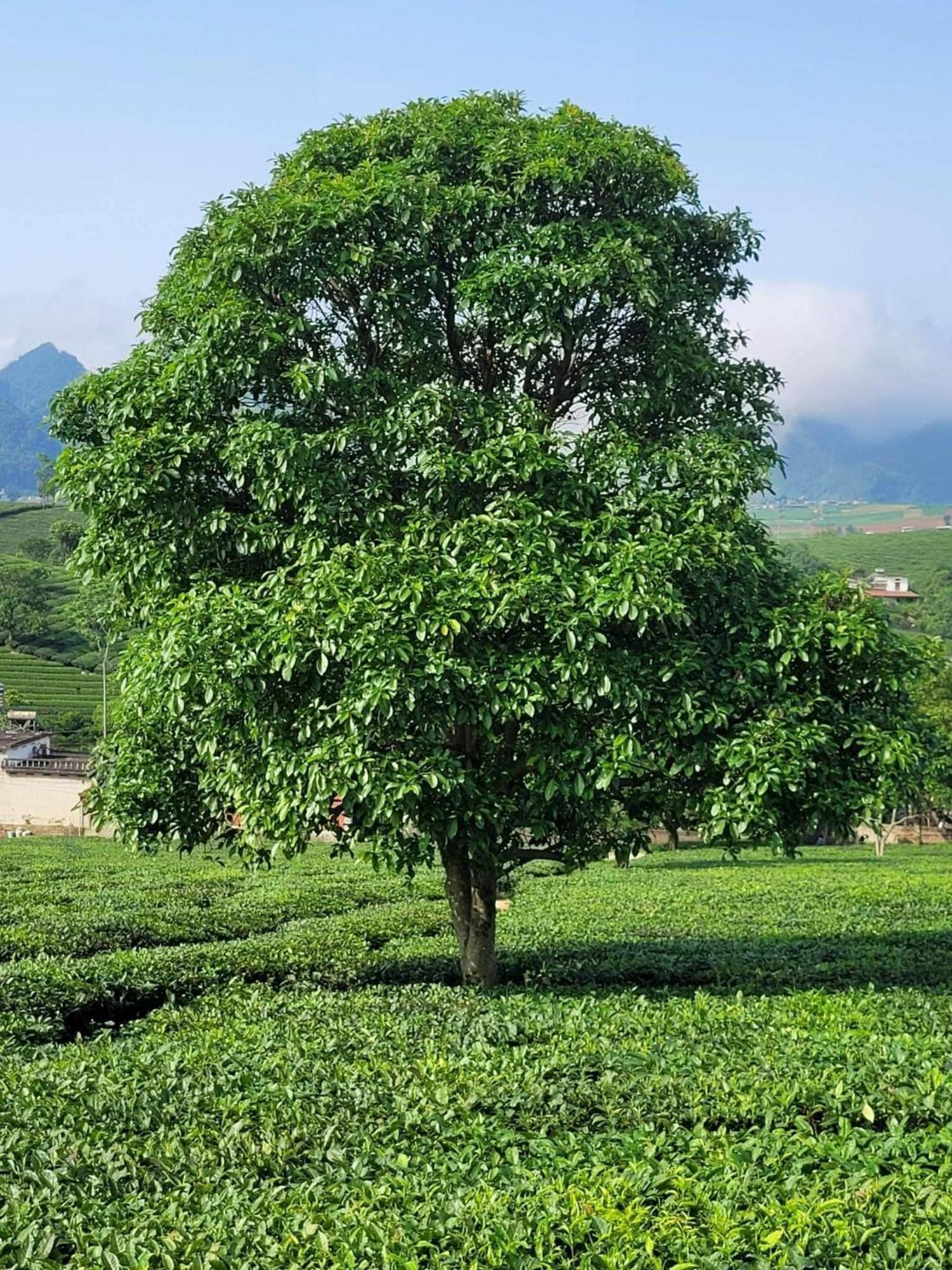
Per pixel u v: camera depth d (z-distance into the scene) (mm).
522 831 15539
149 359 13734
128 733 14055
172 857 37375
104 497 12867
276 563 13078
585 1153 7820
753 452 13258
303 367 12648
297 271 13016
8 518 154750
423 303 13328
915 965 15031
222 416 13234
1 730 69812
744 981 14055
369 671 11102
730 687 12172
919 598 125312
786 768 11602
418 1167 7625
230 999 13188
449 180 13391
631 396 13602
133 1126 8344
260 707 11992
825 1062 9445
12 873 31859
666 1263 6234
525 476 12086
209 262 13172
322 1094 8945
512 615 11641
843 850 53281
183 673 11719
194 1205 7055
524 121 13812
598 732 12164
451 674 11320
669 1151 7785
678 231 13758
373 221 12953
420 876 29719
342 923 19688
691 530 12078
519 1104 8680
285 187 13414
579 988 13711
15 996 13438
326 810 12164
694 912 22469
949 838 61812
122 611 14359
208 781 13188
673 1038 10375
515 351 13977
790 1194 6957
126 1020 14578
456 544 12070
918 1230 6367
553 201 13328
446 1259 6246
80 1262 6320
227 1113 8562
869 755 12234
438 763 11547
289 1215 6824
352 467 12875
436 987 13086
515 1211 6762
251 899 24750
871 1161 7379
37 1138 8031
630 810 13172
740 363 14562
